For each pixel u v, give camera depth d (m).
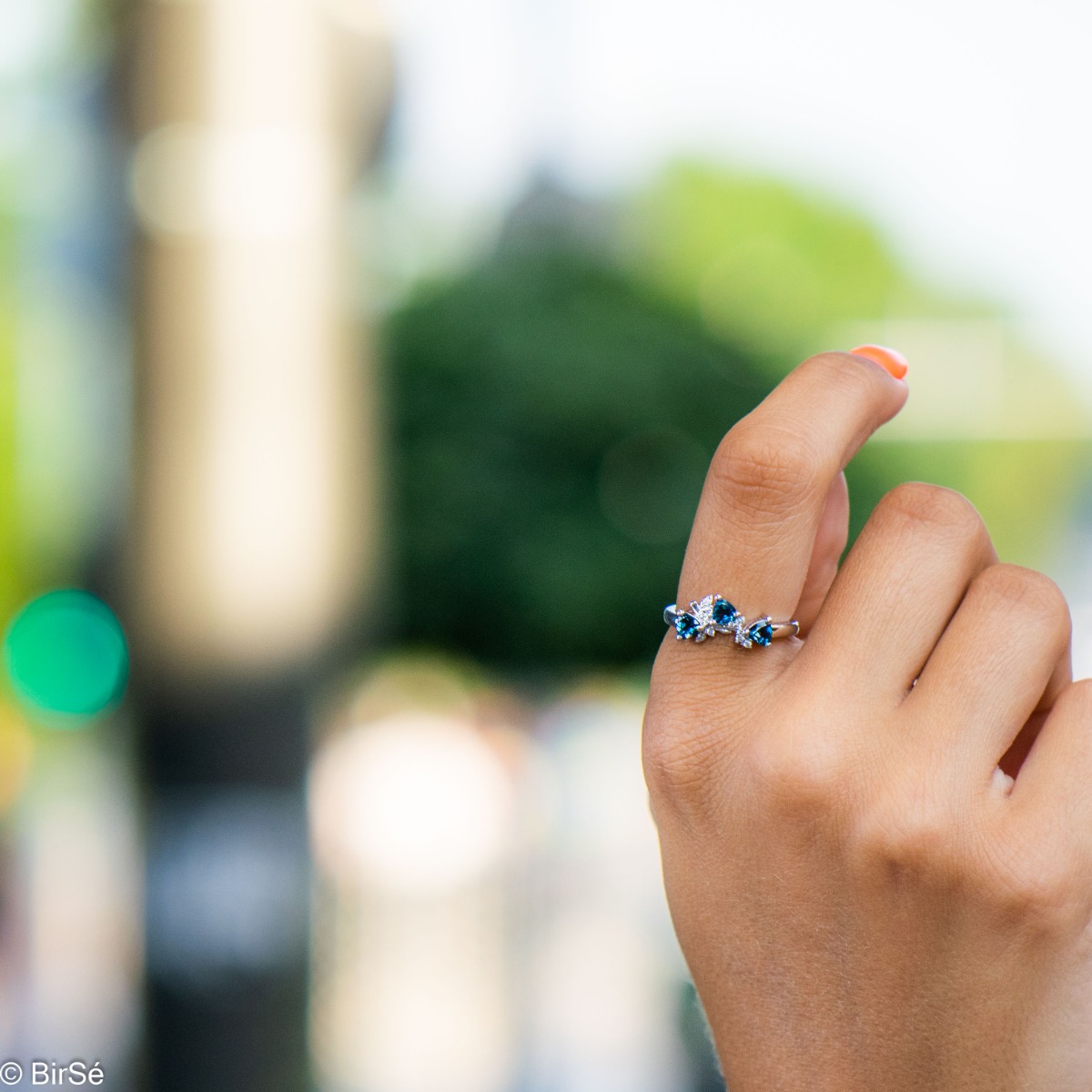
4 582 6.88
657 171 9.63
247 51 2.35
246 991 2.40
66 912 3.33
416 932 3.11
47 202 3.74
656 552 5.14
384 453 3.22
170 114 2.34
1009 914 0.81
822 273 9.90
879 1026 0.85
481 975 3.21
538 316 5.34
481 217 5.86
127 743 2.47
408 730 3.69
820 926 0.85
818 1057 0.86
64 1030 2.77
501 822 3.49
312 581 2.45
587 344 5.26
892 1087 0.85
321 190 2.41
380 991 3.02
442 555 5.09
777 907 0.87
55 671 4.14
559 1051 3.04
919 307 10.00
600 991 3.25
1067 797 0.82
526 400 5.14
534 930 3.39
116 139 2.40
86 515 2.97
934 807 0.82
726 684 0.90
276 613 2.42
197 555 2.39
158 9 2.33
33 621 4.35
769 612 0.89
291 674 2.44
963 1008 0.83
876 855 0.83
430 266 5.54
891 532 0.88
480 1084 2.91
